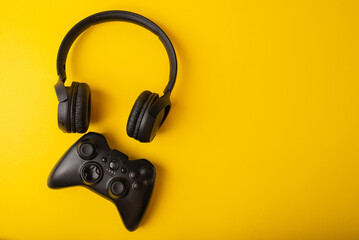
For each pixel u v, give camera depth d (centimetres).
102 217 85
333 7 89
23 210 83
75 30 73
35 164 82
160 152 85
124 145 83
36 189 83
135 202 77
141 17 74
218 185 87
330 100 90
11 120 81
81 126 68
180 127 85
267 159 89
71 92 67
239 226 89
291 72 88
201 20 84
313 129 90
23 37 80
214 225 88
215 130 86
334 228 94
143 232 86
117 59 82
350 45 90
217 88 85
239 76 86
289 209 91
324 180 92
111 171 76
